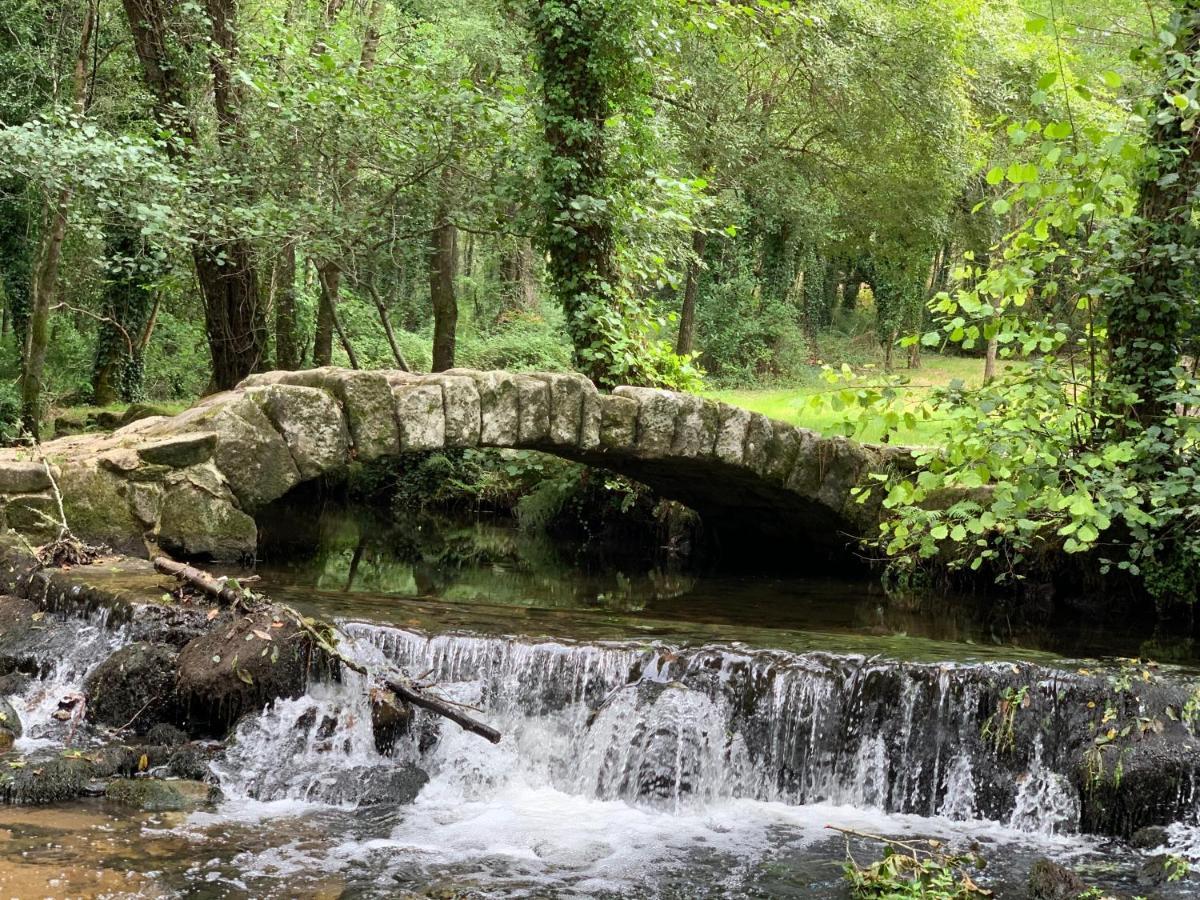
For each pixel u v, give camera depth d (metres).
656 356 13.22
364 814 6.05
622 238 13.42
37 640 7.67
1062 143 6.64
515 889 5.11
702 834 6.00
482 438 10.05
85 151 11.95
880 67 20.70
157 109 14.81
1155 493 6.79
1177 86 6.75
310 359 22.08
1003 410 7.18
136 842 5.38
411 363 23.47
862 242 26.56
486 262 30.64
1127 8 13.50
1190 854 5.68
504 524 15.91
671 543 13.66
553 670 7.04
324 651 7.09
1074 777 6.17
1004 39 22.12
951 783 6.45
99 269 23.25
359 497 17.84
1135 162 7.05
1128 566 7.83
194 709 6.87
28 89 20.28
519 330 25.25
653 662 6.96
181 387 26.25
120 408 20.78
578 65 12.94
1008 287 6.89
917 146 21.98
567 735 6.86
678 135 18.72
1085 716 6.32
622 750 6.59
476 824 6.01
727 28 14.79
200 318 25.14
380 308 14.60
